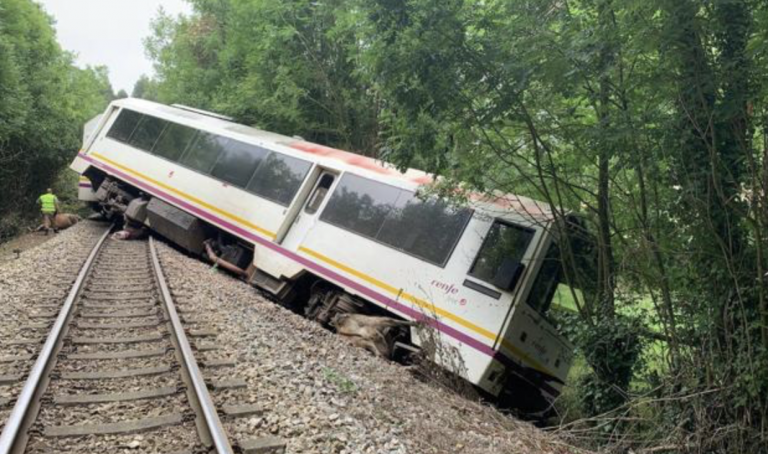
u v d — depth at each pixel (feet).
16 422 14.85
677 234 23.12
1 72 66.03
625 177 27.43
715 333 21.98
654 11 19.25
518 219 30.91
